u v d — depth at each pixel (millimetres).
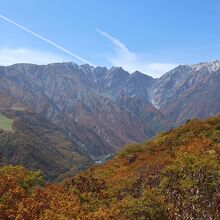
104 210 24938
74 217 23578
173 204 25641
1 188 26234
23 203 24422
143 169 39281
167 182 29578
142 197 27016
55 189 31500
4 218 23453
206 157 33594
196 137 46281
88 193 30828
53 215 23312
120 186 34844
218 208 24203
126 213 25031
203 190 27266
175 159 36188
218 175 28984
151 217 24812
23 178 31016
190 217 23891
